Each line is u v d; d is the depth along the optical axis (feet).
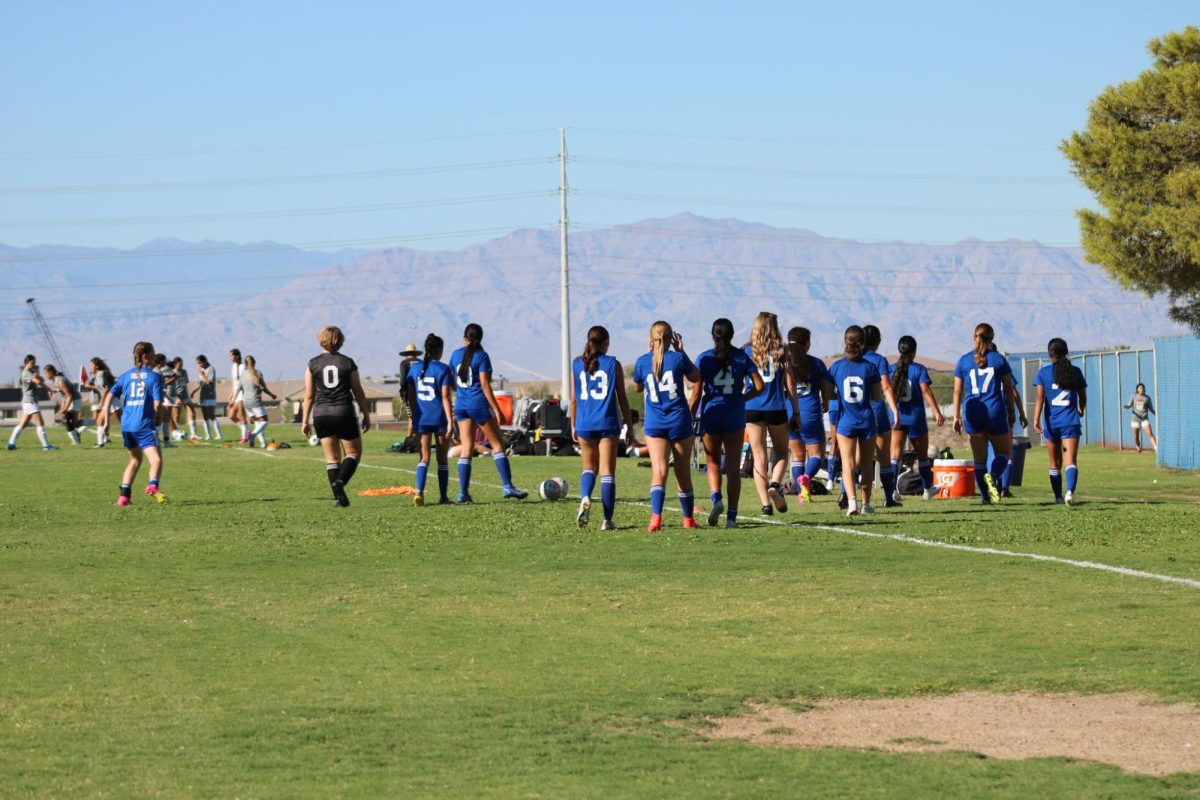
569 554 72.64
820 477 116.57
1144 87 150.20
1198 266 148.46
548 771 33.14
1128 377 217.97
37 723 37.81
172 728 37.27
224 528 87.25
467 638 49.75
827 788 31.68
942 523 86.89
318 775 32.86
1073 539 77.87
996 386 103.55
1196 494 116.47
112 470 149.18
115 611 55.83
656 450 83.15
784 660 45.70
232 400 207.92
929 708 39.37
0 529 87.76
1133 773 32.76
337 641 49.32
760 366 92.22
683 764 33.73
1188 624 51.31
